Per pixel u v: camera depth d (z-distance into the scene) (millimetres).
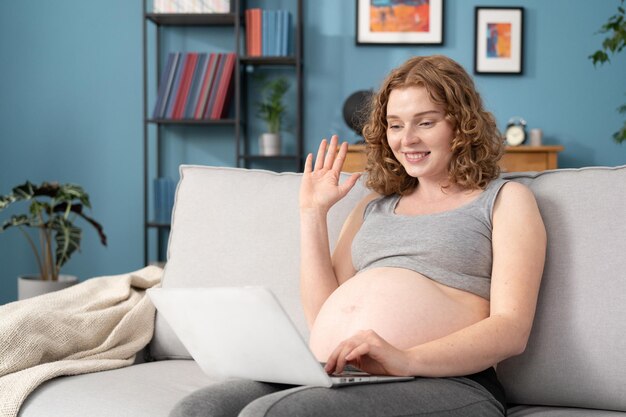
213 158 4980
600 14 4883
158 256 4961
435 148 1698
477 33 4875
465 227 1654
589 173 1762
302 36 4945
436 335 1560
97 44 4941
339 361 1361
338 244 1891
